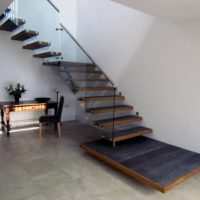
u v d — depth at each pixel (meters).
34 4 4.96
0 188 2.66
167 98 4.03
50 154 3.81
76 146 4.25
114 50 5.15
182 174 2.81
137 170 2.91
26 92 5.61
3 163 3.38
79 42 6.33
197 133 3.59
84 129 5.52
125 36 4.81
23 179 2.91
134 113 4.77
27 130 5.29
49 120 4.75
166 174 2.80
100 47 5.57
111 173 3.16
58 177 2.99
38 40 5.09
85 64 5.72
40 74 5.81
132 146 3.87
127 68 4.84
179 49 3.75
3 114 5.16
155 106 4.27
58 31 5.51
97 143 3.99
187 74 3.66
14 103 4.98
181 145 3.85
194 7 2.86
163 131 4.15
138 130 4.23
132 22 4.61
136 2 2.70
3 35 5.10
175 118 3.92
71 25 6.31
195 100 3.58
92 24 5.78
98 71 5.65
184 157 3.39
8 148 4.03
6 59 5.21
